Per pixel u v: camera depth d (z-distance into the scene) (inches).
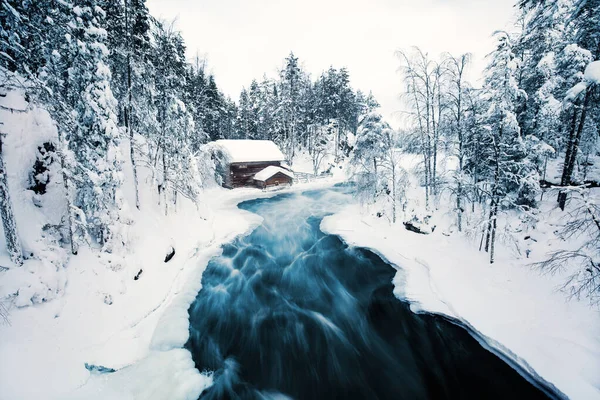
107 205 473.7
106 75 457.1
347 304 511.8
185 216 772.0
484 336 375.2
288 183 1567.4
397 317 459.5
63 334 328.8
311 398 323.9
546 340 344.8
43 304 333.1
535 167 526.9
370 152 905.5
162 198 715.4
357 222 906.1
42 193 430.3
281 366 370.0
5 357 268.1
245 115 1943.9
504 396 311.1
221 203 1192.8
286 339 420.5
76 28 418.9
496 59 508.4
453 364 360.5
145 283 478.6
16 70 436.1
